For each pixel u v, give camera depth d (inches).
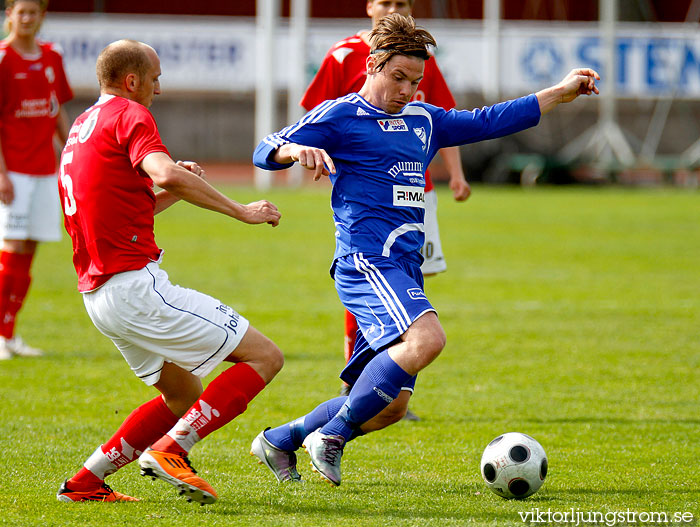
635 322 1365.7
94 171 541.0
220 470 660.1
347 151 611.5
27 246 1082.7
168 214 2960.1
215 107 4896.7
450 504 575.5
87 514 543.5
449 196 3690.9
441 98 908.0
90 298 557.6
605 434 779.4
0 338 1084.5
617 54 4247.0
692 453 717.3
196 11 5014.8
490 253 2158.0
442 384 975.6
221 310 558.6
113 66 565.3
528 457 587.8
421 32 603.5
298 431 617.9
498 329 1304.1
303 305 1472.7
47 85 1088.2
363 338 629.0
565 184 4284.0
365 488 612.7
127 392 914.1
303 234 2464.3
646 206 3302.2
